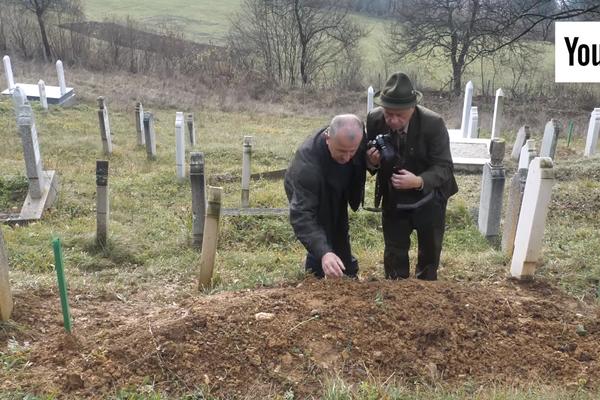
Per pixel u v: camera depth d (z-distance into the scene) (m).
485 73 31.16
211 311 3.47
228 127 19.83
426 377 3.17
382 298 3.67
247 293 3.96
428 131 4.16
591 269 5.15
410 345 3.33
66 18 31.17
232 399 2.94
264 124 21.22
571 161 12.45
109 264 6.31
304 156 3.92
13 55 28.30
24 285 4.56
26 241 6.79
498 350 3.40
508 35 24.81
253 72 28.83
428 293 3.79
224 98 24.95
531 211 4.49
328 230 4.25
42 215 8.27
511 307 3.81
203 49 30.16
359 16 37.88
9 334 3.47
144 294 4.94
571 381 3.22
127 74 27.56
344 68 30.50
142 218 8.55
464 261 5.66
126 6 40.84
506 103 26.72
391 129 4.17
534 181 4.45
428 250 4.66
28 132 8.23
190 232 7.39
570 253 5.72
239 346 3.22
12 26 29.28
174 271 5.84
